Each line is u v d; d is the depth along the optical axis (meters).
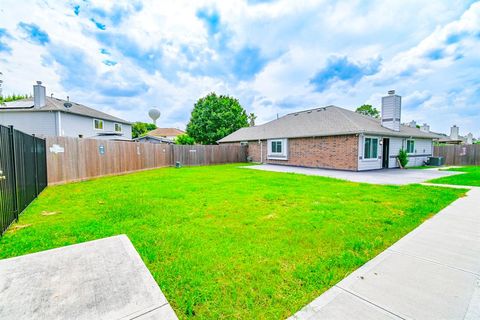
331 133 14.40
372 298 2.20
